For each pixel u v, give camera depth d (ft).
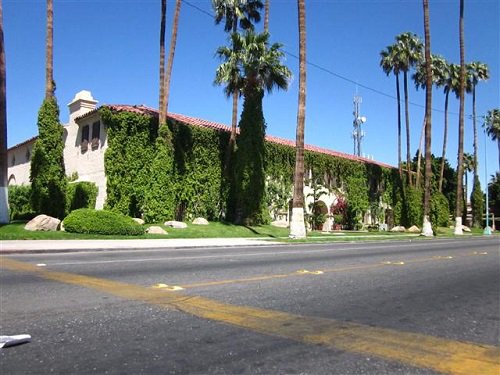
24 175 144.36
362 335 19.33
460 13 153.17
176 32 102.01
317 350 17.16
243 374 14.66
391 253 60.49
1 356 15.89
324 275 36.58
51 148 84.23
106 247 57.67
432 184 201.87
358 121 255.91
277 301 25.61
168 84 101.81
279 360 15.98
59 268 37.35
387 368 15.48
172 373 14.61
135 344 17.35
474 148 229.86
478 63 205.36
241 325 20.24
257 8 131.13
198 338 18.21
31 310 22.17
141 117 103.50
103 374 14.43
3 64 75.41
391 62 176.76
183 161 110.01
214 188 115.85
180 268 38.83
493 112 265.75
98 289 27.71
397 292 29.84
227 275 35.12
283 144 136.05
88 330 19.02
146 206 98.07
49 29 84.38
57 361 15.47
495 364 16.14
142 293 26.68
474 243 90.58
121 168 100.94
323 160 151.33
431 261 50.44
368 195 171.01
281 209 133.90
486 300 28.09
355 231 146.61
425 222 130.82
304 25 91.81
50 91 85.05
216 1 125.49
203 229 94.99
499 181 301.63
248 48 106.42
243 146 111.34
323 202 150.30
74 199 104.94
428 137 131.75
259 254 55.62
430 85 131.64
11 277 32.14
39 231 70.28
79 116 112.68
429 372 15.24
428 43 131.64
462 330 20.77
